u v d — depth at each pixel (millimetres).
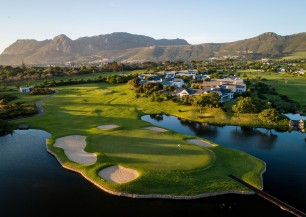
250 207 48469
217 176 57312
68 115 109062
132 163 62094
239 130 92312
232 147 76812
